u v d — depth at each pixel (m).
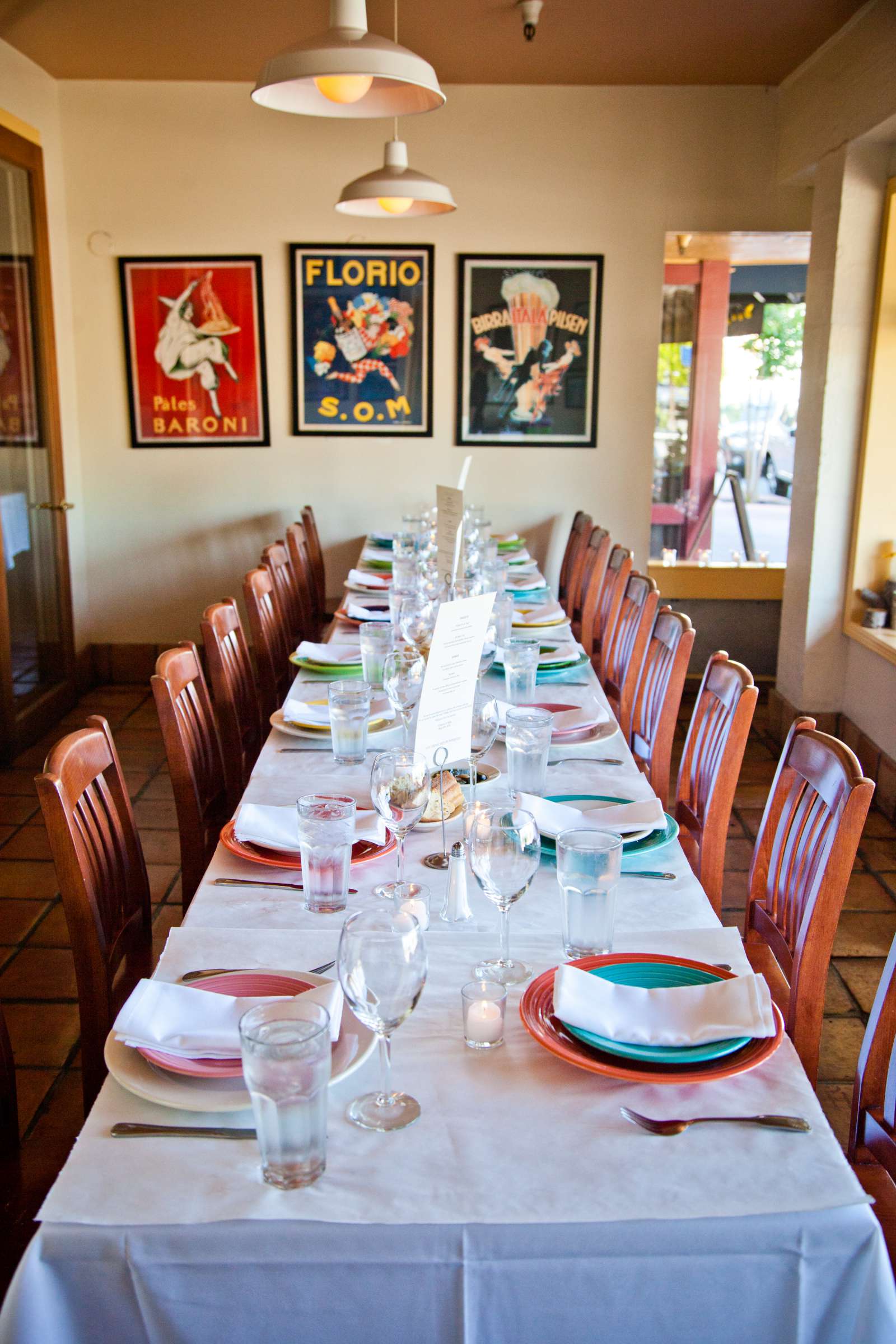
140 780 4.32
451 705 1.78
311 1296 1.01
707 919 1.57
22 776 4.36
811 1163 1.08
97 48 4.68
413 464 5.62
